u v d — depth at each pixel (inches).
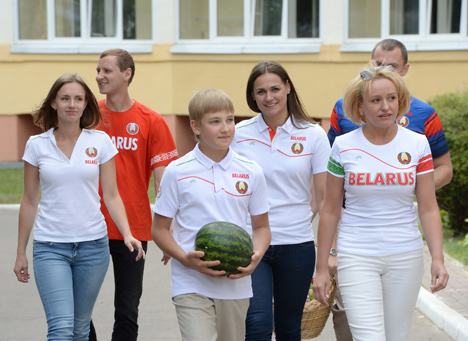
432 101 601.0
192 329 231.6
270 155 276.4
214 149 237.9
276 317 280.7
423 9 902.4
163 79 994.7
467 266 490.0
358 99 243.0
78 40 1032.8
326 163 277.6
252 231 249.8
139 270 305.7
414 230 242.7
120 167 312.5
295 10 955.3
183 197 237.0
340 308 290.8
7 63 1029.8
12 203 777.6
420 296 414.3
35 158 272.1
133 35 1022.4
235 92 967.0
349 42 925.2
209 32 983.0
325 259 251.4
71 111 268.7
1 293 461.1
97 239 273.1
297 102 279.1
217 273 225.8
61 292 261.1
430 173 241.8
